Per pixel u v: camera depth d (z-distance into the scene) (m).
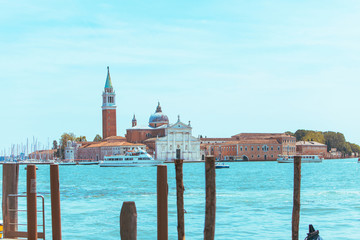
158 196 18.88
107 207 61.34
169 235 41.00
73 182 119.12
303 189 86.75
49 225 44.09
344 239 38.56
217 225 45.69
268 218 49.72
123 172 182.38
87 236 41.47
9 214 22.02
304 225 45.09
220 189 88.38
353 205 59.47
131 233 16.09
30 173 20.48
